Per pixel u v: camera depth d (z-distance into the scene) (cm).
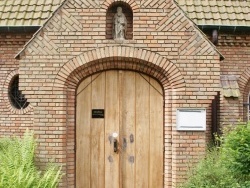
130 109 1102
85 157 1095
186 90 1056
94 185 1097
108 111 1100
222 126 1198
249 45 1254
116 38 1060
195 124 1055
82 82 1098
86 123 1098
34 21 1201
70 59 1052
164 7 1055
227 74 1248
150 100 1102
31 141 1010
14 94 1241
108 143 1099
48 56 1052
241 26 1223
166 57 1055
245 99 1262
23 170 942
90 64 1065
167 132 1080
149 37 1055
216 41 1223
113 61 1073
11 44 1222
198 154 1052
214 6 1281
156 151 1098
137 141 1100
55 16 1055
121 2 1059
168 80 1070
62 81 1052
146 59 1054
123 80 1102
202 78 1057
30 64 1054
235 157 893
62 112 1050
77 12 1054
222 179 919
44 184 909
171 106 1074
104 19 1055
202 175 950
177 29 1055
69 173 1071
